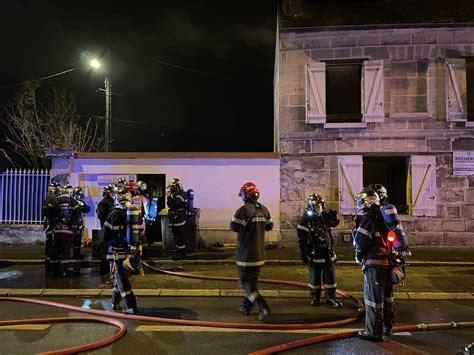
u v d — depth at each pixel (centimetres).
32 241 1300
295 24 1301
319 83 1277
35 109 2128
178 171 1288
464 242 1248
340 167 1272
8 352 507
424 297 755
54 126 2127
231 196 1280
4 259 1062
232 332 578
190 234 1170
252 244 625
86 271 952
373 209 558
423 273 939
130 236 643
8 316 647
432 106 1255
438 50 1256
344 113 1303
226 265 1024
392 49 1266
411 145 1262
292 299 746
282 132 1291
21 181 1340
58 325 604
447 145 1255
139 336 561
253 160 1285
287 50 1297
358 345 532
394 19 1277
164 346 527
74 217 910
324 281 707
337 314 658
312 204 692
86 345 517
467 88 1284
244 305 655
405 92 1266
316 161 1281
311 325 595
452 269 983
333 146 1277
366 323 552
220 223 1277
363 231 548
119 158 1288
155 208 1262
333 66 1313
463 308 699
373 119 1259
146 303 720
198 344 534
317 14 1345
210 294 764
